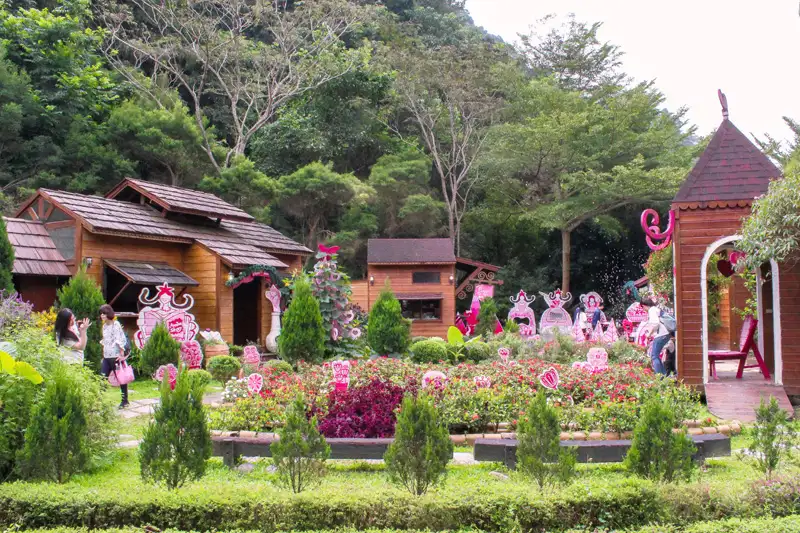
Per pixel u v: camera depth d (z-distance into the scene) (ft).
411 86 123.24
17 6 102.63
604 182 107.86
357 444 23.80
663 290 61.00
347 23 122.01
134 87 105.29
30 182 82.58
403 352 53.21
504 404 29.71
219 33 114.11
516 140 117.70
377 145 128.98
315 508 16.56
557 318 69.97
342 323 54.03
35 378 20.06
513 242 134.21
